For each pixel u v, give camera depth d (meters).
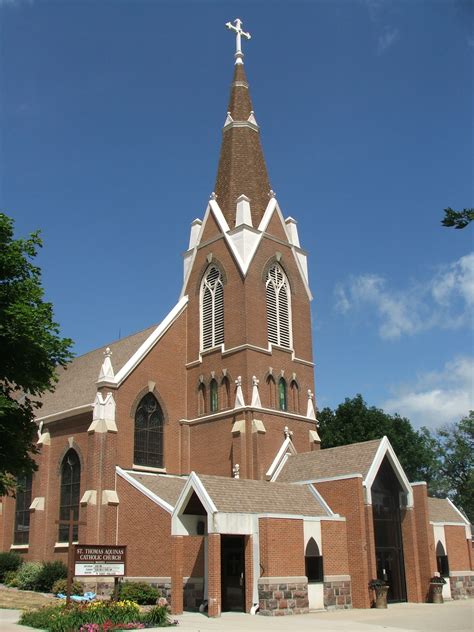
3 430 32.41
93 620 25.88
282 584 34.41
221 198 58.66
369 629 27.14
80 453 49.12
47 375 34.81
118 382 48.75
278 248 56.25
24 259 34.69
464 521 51.28
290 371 53.28
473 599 47.12
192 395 53.34
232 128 61.50
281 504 38.41
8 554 51.09
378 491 42.69
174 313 54.94
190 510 36.91
